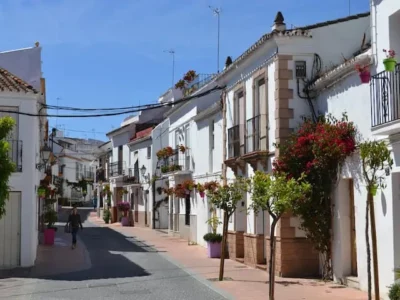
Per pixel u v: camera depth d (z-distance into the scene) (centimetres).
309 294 1238
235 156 1911
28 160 1850
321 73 1543
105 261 1997
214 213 2169
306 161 1438
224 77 2052
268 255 1661
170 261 1978
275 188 1111
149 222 3981
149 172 3975
